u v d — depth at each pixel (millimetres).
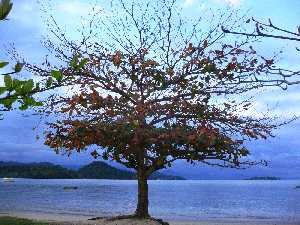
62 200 77312
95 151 21219
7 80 3840
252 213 54125
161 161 20422
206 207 66375
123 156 21172
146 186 21609
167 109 20125
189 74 20438
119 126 19500
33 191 122500
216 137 19469
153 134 19547
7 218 23859
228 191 167500
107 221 21312
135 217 21375
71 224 21188
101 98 19875
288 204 76625
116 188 170375
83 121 19984
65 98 20922
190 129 20219
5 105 3914
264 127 20906
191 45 20750
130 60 21219
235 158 20484
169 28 21734
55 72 4035
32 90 3938
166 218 43531
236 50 18875
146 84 21078
